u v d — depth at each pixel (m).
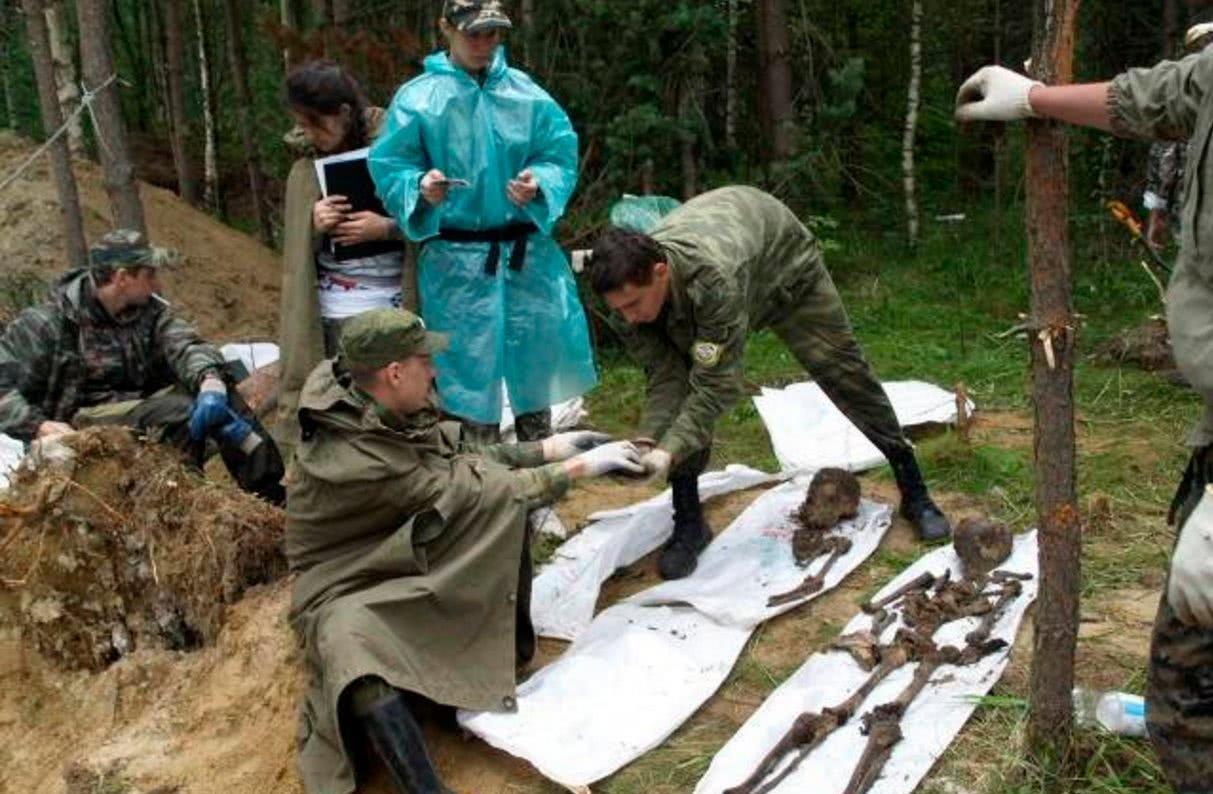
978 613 3.96
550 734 3.46
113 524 4.06
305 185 4.32
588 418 6.59
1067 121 2.67
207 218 9.13
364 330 3.41
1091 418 5.99
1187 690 2.64
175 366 4.45
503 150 4.24
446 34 4.21
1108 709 3.34
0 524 4.00
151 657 4.00
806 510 4.70
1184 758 2.68
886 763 3.29
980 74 2.78
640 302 3.73
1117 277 8.23
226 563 4.02
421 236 4.17
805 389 6.17
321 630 3.44
